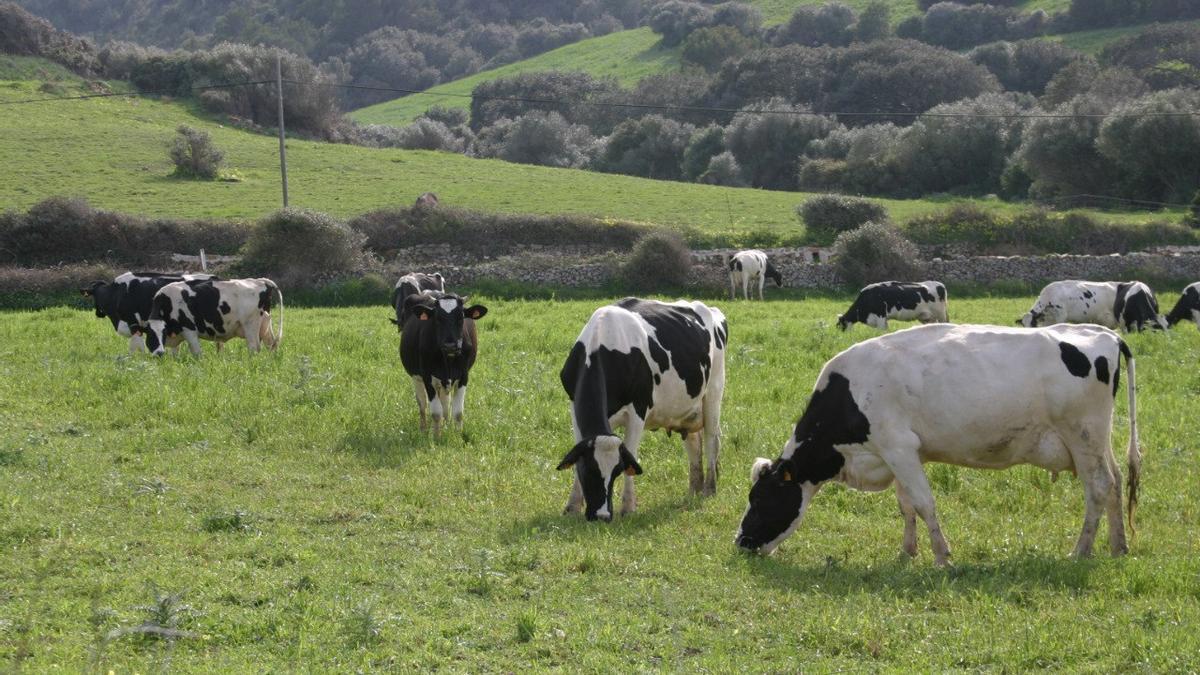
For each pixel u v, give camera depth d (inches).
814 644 275.3
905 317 1186.0
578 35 6254.9
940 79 3499.0
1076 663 259.4
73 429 519.8
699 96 3949.3
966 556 363.6
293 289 1455.5
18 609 284.2
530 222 1753.2
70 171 2144.4
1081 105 2522.1
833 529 399.2
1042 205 2370.8
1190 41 3624.5
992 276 1665.8
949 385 354.0
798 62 3826.3
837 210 1849.2
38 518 366.6
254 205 1929.1
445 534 374.0
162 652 261.4
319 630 276.5
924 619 288.8
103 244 1599.4
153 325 757.3
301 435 512.7
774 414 570.3
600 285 1556.3
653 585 320.5
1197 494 431.2
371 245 1685.5
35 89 2891.2
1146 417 561.0
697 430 455.8
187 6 7632.9
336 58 5984.3
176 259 1589.6
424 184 2268.7
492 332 903.1
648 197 2213.3
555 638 276.2
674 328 434.6
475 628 281.7
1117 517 359.9
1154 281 1676.9
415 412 569.9
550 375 665.6
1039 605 301.3
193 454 475.5
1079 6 4350.4
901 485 360.8
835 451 373.4
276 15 6983.3
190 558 335.6
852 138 3011.8
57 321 1029.2
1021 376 353.1
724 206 2126.0
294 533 367.9
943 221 1870.1
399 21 6791.3
